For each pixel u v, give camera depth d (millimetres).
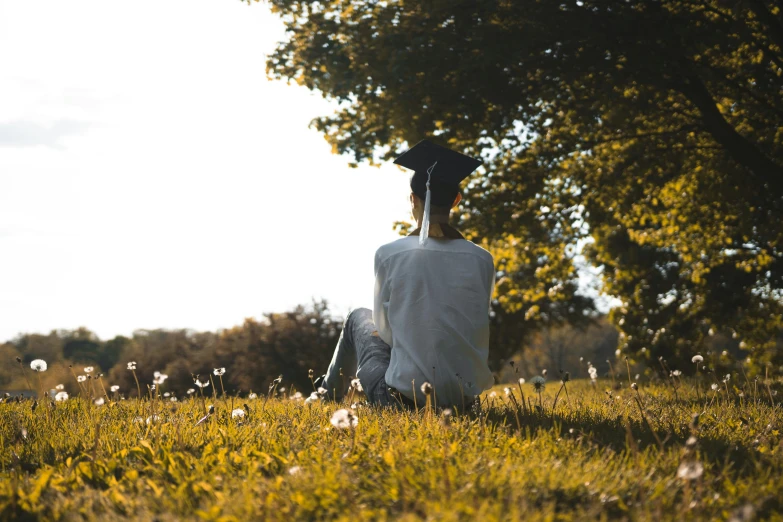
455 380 3980
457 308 4043
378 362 4344
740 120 12359
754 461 2766
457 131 11219
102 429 3688
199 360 33750
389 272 4145
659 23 9719
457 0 10375
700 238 16047
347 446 2949
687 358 20844
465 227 13141
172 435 3369
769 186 10938
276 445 3035
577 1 10141
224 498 2279
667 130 12227
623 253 21125
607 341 62188
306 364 30688
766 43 10734
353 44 11938
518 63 10172
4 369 19047
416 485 2334
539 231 14031
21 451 3178
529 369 61062
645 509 2146
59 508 2305
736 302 21047
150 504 2309
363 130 12750
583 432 3355
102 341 55250
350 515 2078
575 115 11336
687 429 3562
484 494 2248
